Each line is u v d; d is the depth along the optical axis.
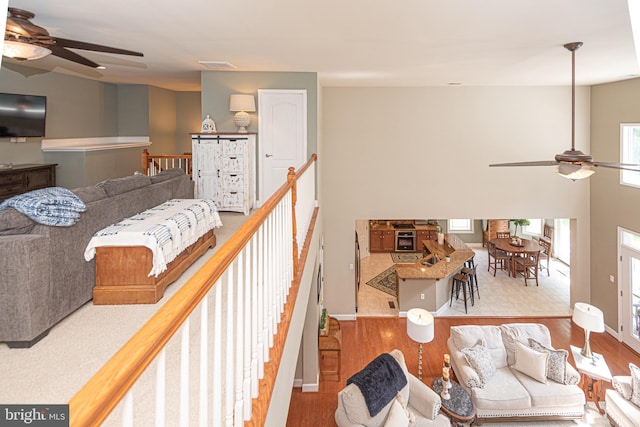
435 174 8.46
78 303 3.19
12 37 2.79
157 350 0.89
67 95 7.10
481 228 14.38
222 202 6.50
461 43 4.43
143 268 3.36
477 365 5.67
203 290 1.16
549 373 5.71
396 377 5.04
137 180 4.38
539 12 3.39
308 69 6.14
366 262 13.13
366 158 8.49
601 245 8.10
